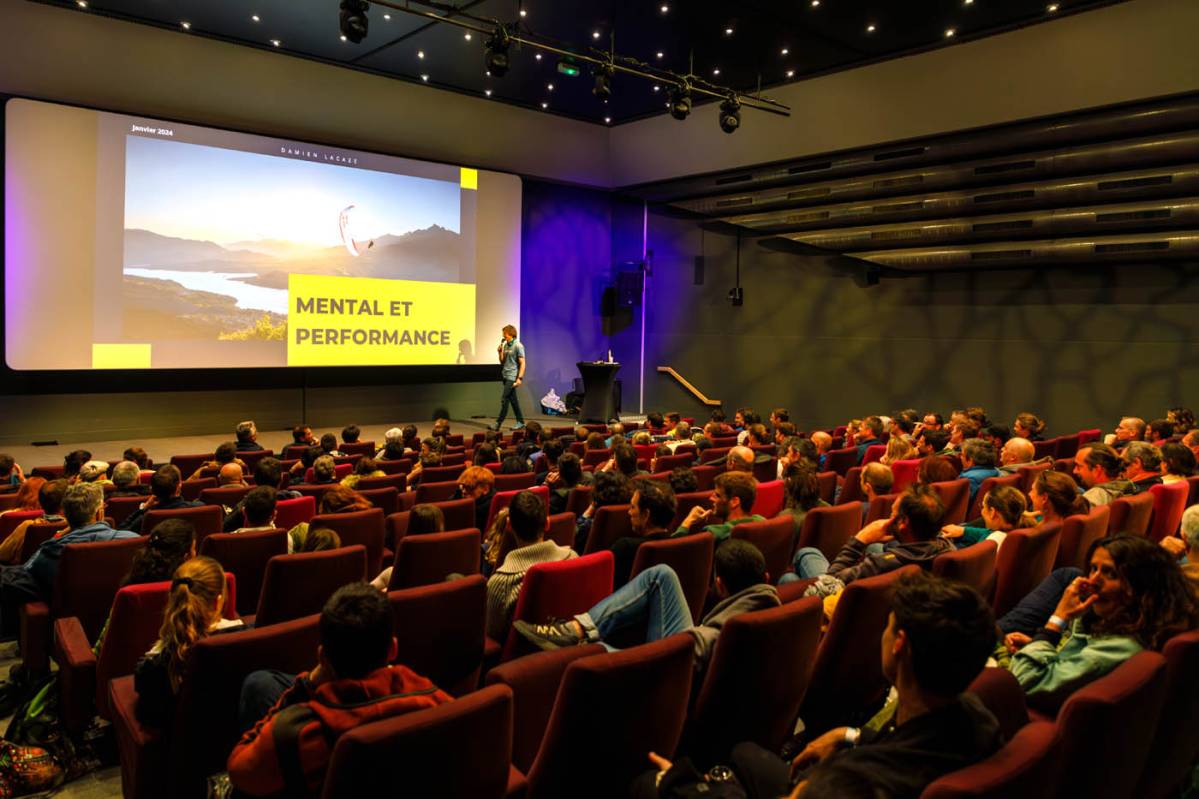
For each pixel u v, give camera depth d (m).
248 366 11.40
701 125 13.25
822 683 2.64
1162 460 5.46
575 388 15.38
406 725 1.52
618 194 15.62
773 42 10.29
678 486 4.54
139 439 11.06
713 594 3.88
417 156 12.90
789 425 7.65
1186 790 2.41
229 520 4.22
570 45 10.52
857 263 12.45
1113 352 10.05
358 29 7.45
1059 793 1.66
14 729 2.92
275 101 11.39
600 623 2.64
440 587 2.63
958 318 11.45
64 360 9.98
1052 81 9.41
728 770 1.82
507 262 14.03
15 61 9.48
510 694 1.69
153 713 2.26
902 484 5.72
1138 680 1.72
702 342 14.56
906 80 10.65
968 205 10.80
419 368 13.92
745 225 13.56
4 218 9.54
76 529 3.75
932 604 1.46
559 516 4.07
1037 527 3.30
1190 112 8.73
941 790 1.28
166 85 10.52
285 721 1.69
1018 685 1.96
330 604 1.75
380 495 5.12
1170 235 9.37
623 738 1.92
